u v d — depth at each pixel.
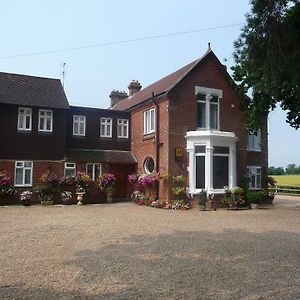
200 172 21.92
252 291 6.30
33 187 22.31
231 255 8.91
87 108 25.28
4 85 23.11
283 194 38.75
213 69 23.38
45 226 13.38
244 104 23.00
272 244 10.33
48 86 24.84
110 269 7.53
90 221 14.86
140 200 22.62
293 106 16.67
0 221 14.66
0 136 21.80
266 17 10.20
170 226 13.77
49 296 5.90
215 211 20.11
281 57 10.07
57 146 23.20
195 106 22.62
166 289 6.34
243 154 23.81
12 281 6.68
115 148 25.89
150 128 23.69
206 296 6.04
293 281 6.88
